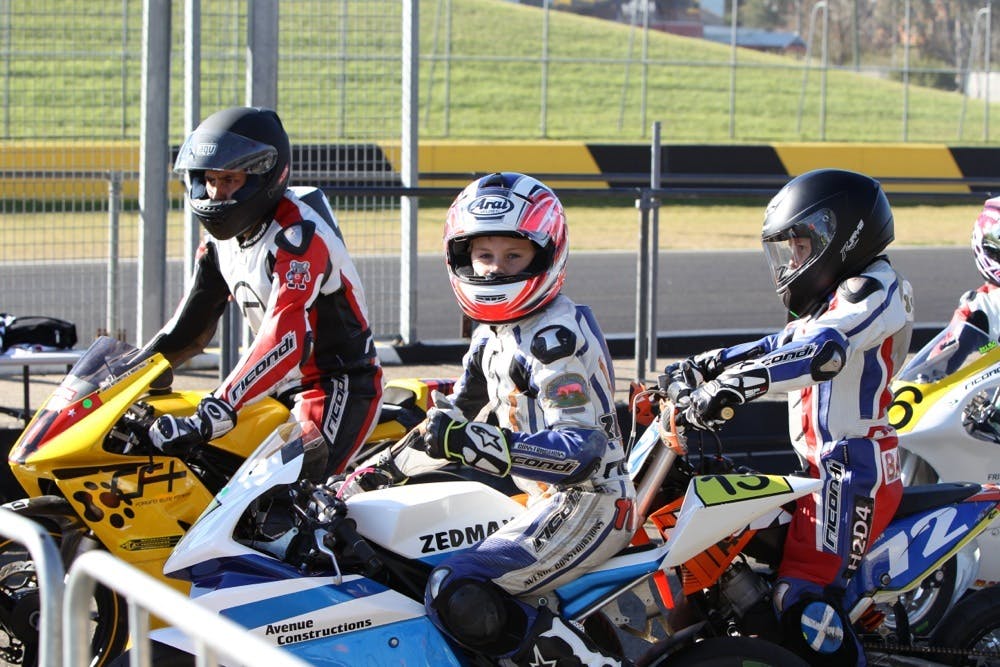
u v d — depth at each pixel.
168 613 2.72
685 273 18.20
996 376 6.40
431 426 4.24
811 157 25.33
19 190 11.53
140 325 10.27
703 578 5.00
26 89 15.40
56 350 7.23
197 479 5.37
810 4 36.31
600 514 4.58
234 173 5.47
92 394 5.18
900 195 10.05
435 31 28.88
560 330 4.40
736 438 8.83
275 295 5.56
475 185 4.52
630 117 31.41
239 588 4.32
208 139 5.48
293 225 5.66
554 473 4.32
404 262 11.63
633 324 14.63
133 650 2.90
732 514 4.73
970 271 18.72
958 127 32.53
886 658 5.52
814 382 4.80
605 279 17.42
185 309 6.28
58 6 13.65
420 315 14.81
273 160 5.54
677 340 12.52
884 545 5.15
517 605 4.55
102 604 5.27
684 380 5.24
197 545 4.41
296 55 11.77
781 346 5.14
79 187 11.71
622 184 24.06
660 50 35.72
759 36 36.69
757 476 4.89
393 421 6.61
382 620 4.42
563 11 36.72
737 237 21.56
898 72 32.97
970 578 6.02
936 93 35.16
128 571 2.88
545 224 4.39
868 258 5.14
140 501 5.23
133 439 5.27
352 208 11.88
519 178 4.50
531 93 32.19
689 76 34.94
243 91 12.53
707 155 24.88
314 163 13.02
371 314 12.27
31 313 12.38
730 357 5.30
